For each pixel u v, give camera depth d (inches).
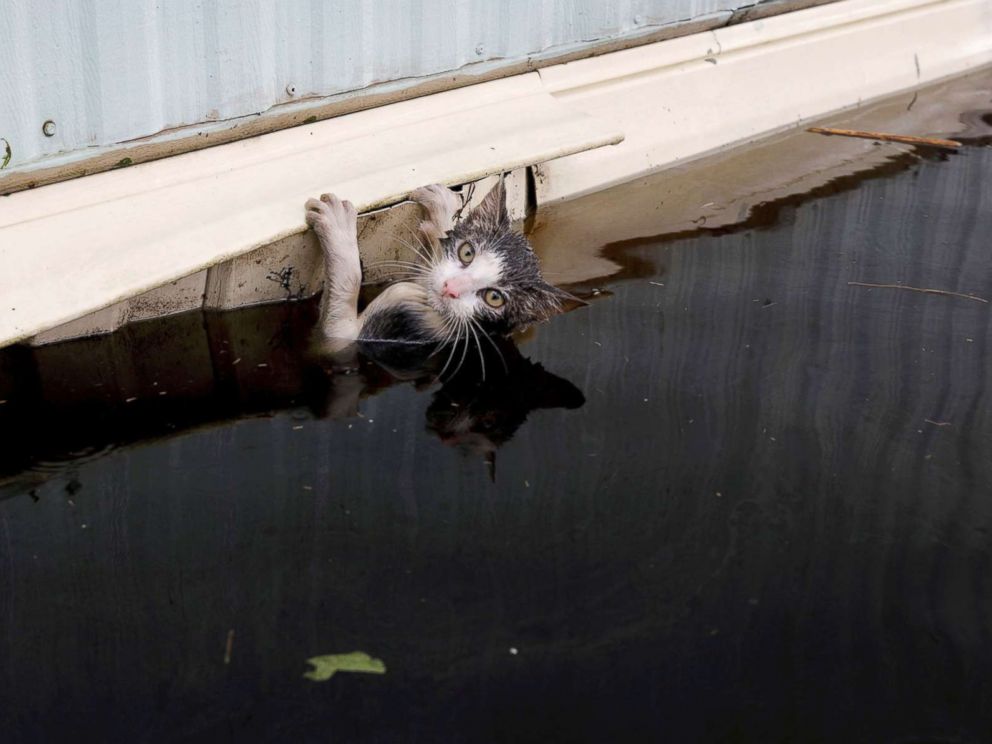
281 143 41.6
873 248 44.8
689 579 28.4
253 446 32.6
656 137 52.8
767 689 25.9
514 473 31.7
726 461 32.3
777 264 43.5
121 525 29.3
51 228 36.4
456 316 39.8
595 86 50.9
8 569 27.9
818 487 31.4
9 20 35.3
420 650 26.3
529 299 40.0
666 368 36.7
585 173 50.2
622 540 29.4
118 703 25.0
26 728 24.4
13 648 26.0
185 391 35.2
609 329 39.0
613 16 51.3
